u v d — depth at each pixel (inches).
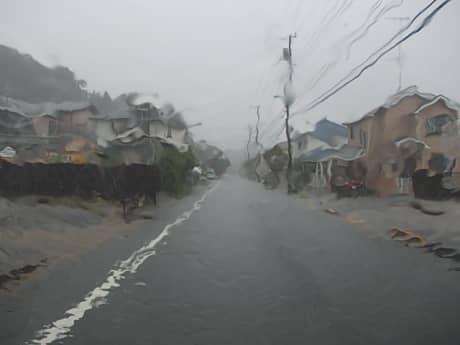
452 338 187.6
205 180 2471.7
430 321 208.1
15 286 262.1
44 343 180.7
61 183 619.2
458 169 946.1
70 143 1268.5
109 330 195.6
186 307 228.2
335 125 1883.6
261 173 2468.0
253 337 189.0
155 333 192.7
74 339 185.2
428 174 732.7
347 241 435.8
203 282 278.1
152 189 834.2
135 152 1144.8
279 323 205.5
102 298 242.5
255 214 711.7
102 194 687.7
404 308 227.0
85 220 530.6
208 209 802.2
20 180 562.6
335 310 224.1
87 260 341.1
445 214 563.5
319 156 1497.3
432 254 362.0
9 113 1244.5
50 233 422.9
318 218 644.1
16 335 189.0
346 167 1233.4
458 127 975.6
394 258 350.3
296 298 244.2
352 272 304.2
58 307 226.5
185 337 188.2
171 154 1107.9
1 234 376.8
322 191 1220.5
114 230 506.0
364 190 974.4
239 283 276.1
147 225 566.3
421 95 1023.0
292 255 364.8
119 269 312.2
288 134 1307.8
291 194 1243.8
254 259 348.8
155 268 316.2
